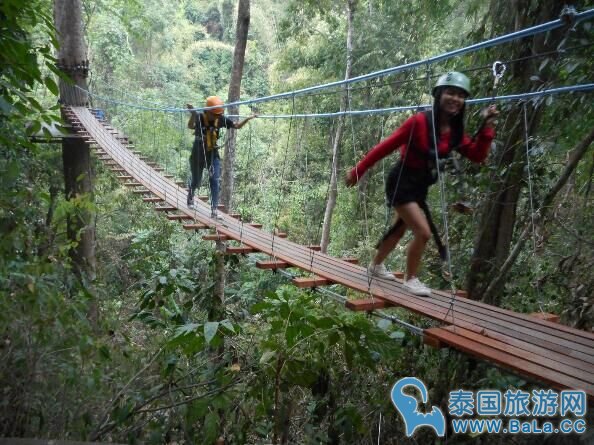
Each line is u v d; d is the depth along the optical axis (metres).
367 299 2.73
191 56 17.20
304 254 3.87
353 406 2.69
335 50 9.75
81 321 2.59
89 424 2.44
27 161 3.71
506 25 3.80
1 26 1.74
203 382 2.77
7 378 2.24
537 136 3.50
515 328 2.36
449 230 4.31
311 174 10.52
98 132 7.53
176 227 8.30
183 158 10.69
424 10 7.89
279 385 2.55
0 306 2.29
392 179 2.71
